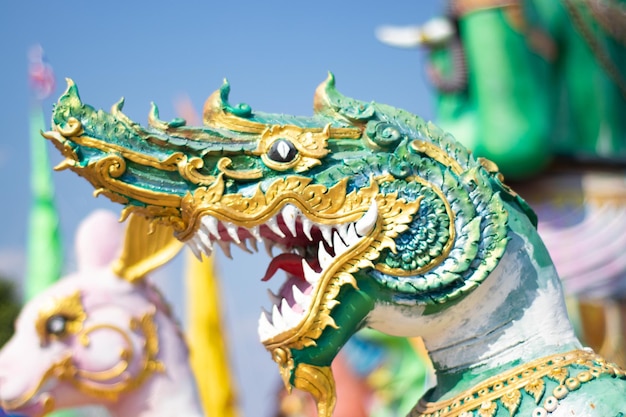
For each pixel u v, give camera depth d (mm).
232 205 3010
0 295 15367
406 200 3061
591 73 7445
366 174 3082
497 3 7133
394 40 7684
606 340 7070
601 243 7172
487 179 3145
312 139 3092
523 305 3154
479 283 3051
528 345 3131
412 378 8242
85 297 5582
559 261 7195
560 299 3213
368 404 8461
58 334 5520
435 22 7555
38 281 7074
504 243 3074
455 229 3072
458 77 7336
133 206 3039
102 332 5523
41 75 7293
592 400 2936
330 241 3039
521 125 7043
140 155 3008
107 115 3039
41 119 7332
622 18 7543
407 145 3131
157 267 5664
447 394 3178
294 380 3021
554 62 7375
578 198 7301
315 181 3062
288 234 3201
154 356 5562
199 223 3021
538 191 7332
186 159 3027
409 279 3035
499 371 3119
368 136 3127
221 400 6609
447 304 3086
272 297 3178
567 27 7426
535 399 2984
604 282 7141
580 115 7445
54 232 7164
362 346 8531
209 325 6723
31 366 5504
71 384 5508
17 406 5488
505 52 7105
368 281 3039
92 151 2992
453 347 3178
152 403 5504
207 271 6812
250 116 3156
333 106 3217
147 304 5637
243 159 3066
